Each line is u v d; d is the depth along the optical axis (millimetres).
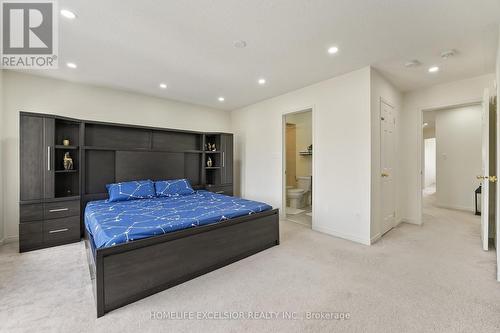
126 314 1620
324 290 1907
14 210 3129
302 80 3500
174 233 2012
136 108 4156
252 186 4980
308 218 4418
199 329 1473
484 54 2627
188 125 4855
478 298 1778
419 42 2393
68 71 3143
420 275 2146
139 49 2561
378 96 3195
